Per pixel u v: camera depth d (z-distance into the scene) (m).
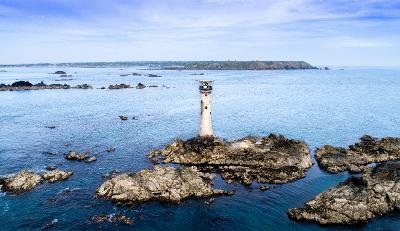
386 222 56.66
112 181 66.31
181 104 181.50
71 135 111.62
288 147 86.44
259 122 134.88
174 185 66.00
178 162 83.19
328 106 177.88
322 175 76.31
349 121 138.38
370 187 60.59
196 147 84.75
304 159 82.31
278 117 145.62
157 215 59.06
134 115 148.25
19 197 65.06
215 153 83.50
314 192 67.69
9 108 166.88
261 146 86.56
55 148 96.81
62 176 73.62
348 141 108.19
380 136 115.44
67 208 60.97
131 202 62.88
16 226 55.34
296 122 135.38
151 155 88.38
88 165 82.56
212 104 183.00
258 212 60.31
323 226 56.16
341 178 74.56
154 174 67.94
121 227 55.47
